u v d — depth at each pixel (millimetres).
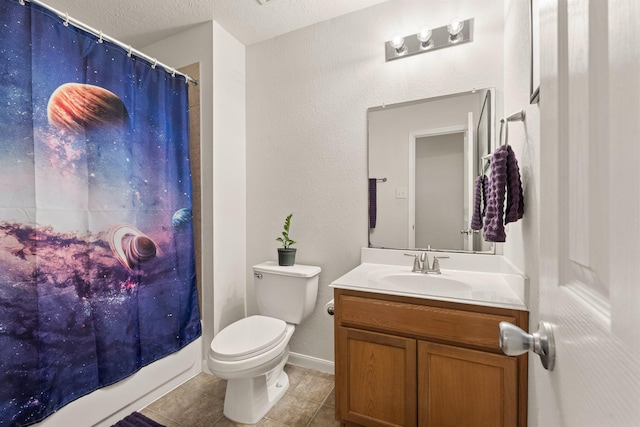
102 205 1417
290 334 1665
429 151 1668
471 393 1130
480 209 1468
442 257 1603
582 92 364
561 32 432
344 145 1884
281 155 2070
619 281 277
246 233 2199
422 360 1206
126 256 1513
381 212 1786
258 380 1535
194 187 1990
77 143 1329
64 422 1255
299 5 1791
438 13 1641
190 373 1871
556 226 451
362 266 1702
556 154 451
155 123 1696
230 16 1883
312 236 1972
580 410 349
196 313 1905
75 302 1307
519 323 1057
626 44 271
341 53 1889
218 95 1970
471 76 1571
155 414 1532
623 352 264
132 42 2139
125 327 1490
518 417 1062
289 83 2045
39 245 1199
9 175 1127
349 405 1344
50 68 1244
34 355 1174
